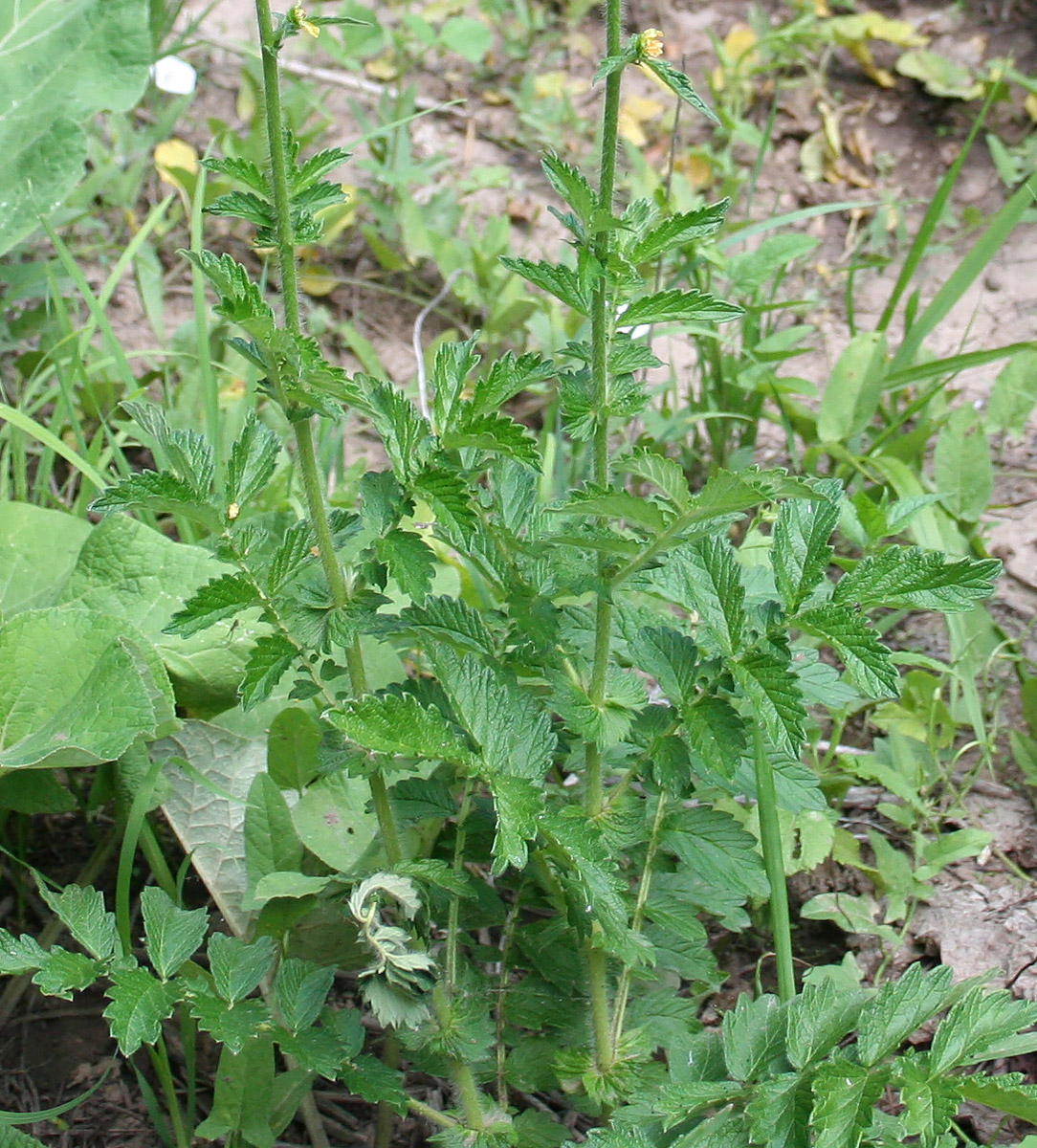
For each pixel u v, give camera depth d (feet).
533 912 3.21
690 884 2.74
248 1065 2.72
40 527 3.27
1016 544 3.92
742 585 2.66
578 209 2.34
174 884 3.04
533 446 2.38
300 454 2.45
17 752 2.81
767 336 4.27
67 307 4.34
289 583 2.55
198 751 3.04
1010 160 5.38
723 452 4.16
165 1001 2.45
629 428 4.31
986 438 3.89
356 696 2.55
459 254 4.79
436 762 2.89
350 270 5.03
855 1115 2.42
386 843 2.59
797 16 6.06
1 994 3.12
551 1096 3.01
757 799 2.72
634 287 2.41
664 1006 2.75
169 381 4.36
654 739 2.58
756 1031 2.58
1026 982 3.07
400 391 2.46
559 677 2.56
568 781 3.25
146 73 4.04
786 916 2.69
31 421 3.33
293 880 2.60
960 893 3.22
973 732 3.52
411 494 2.48
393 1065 2.90
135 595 3.14
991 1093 2.41
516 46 6.11
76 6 4.01
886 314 4.05
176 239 4.90
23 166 3.87
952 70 5.75
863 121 5.80
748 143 5.43
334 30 5.91
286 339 2.31
